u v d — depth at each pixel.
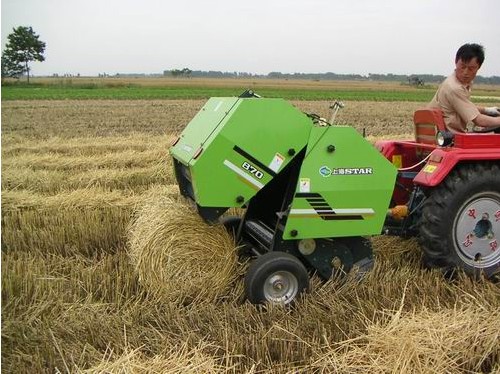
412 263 5.17
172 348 3.51
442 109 5.16
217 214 4.23
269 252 4.34
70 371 3.34
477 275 4.80
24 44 82.31
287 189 4.40
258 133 4.14
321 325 3.80
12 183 8.58
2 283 4.49
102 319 3.96
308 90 66.56
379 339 3.46
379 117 26.05
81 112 27.08
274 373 3.34
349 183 4.34
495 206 4.84
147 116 24.94
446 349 3.43
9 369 3.35
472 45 4.87
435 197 4.72
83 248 5.86
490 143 4.77
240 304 4.42
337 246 4.61
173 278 4.45
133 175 9.26
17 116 24.48
